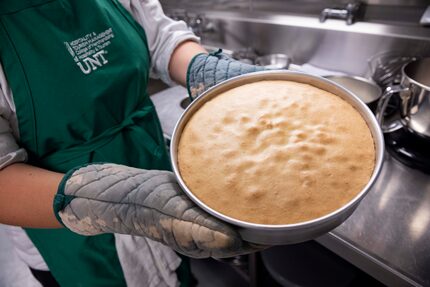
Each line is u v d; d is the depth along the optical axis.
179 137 0.43
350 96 0.43
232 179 0.36
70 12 0.54
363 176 0.35
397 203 0.61
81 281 0.73
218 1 1.38
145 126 0.67
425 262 0.51
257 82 0.49
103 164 0.46
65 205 0.41
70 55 0.53
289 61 1.15
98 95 0.55
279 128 0.40
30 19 0.49
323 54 1.10
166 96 1.14
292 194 0.34
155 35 0.68
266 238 0.32
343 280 0.92
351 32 0.99
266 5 1.24
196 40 0.70
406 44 0.90
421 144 0.68
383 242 0.55
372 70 0.97
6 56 0.48
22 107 0.50
